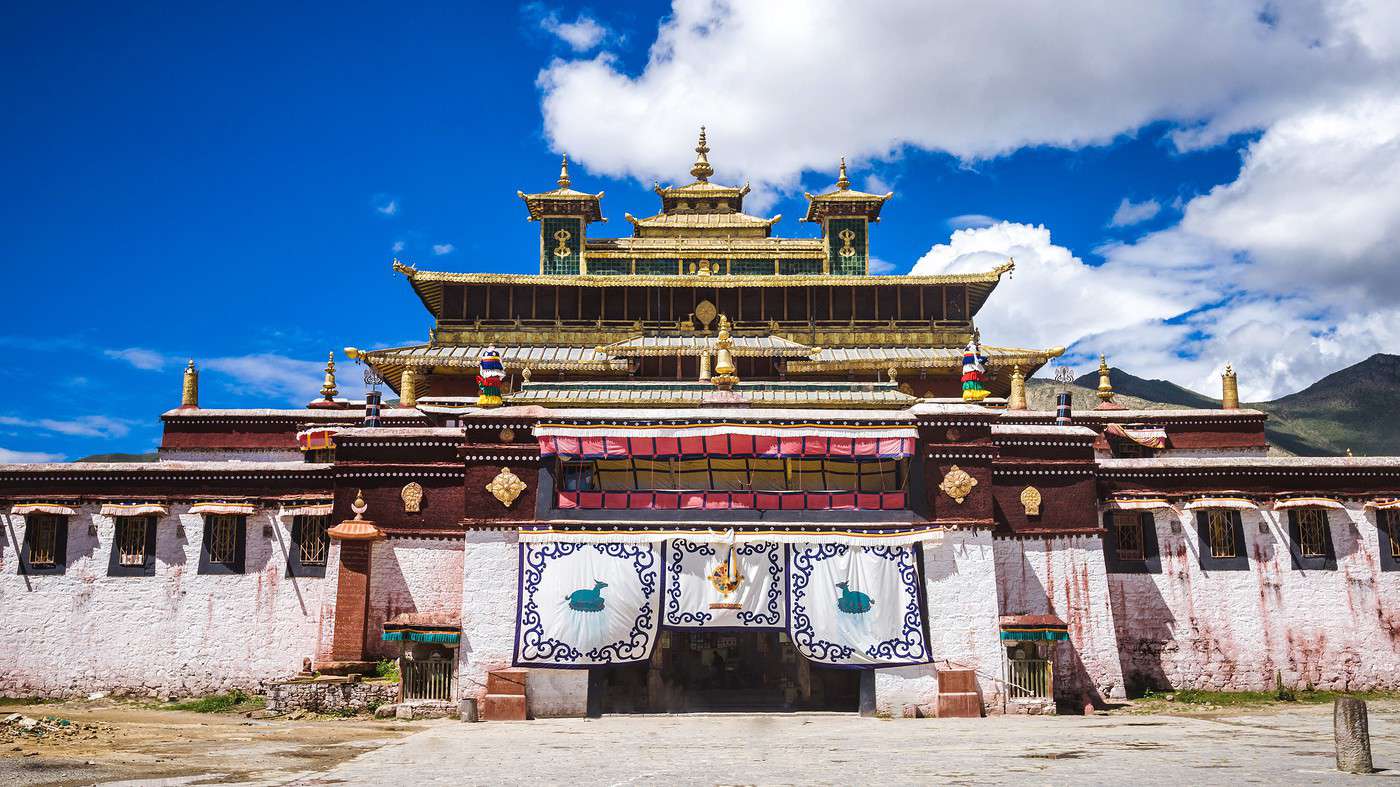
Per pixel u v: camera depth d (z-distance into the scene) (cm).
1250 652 3045
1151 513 3131
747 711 2802
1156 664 3044
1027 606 2961
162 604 3100
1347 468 3142
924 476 2842
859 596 2753
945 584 2781
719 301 5209
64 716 2669
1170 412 4612
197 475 3169
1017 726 2452
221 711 2847
